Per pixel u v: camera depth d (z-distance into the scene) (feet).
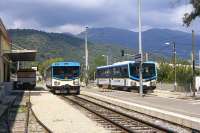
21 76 224.74
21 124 71.82
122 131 60.03
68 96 164.04
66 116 82.94
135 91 188.85
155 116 84.23
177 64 278.87
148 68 184.24
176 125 70.38
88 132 59.16
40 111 94.38
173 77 253.44
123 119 78.02
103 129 62.39
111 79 217.56
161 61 279.90
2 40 179.22
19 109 101.04
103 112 94.27
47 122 72.59
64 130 61.52
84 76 349.61
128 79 186.91
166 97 147.43
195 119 67.77
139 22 153.89
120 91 200.03
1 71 180.65
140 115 89.51
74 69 173.58
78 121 73.82
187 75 239.91
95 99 147.95
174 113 80.43
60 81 172.35
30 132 61.72
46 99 135.95
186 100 129.90
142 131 61.00
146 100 128.47
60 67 172.65
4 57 199.00
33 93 179.01
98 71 255.91
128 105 107.04
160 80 261.85
